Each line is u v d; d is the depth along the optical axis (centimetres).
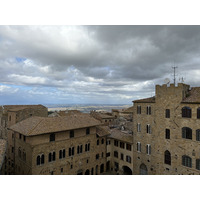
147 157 4194
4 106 6366
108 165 5556
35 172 3519
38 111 6000
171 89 3738
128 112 8038
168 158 3766
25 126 3888
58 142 3938
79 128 4334
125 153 4872
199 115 3225
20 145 4000
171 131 3712
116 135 5247
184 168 3453
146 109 4266
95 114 8469
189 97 3516
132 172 4600
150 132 4156
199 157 3206
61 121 4209
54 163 3850
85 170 4538
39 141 3609
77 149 4369
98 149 4966
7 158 4912
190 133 3381
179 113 3572
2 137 5819
